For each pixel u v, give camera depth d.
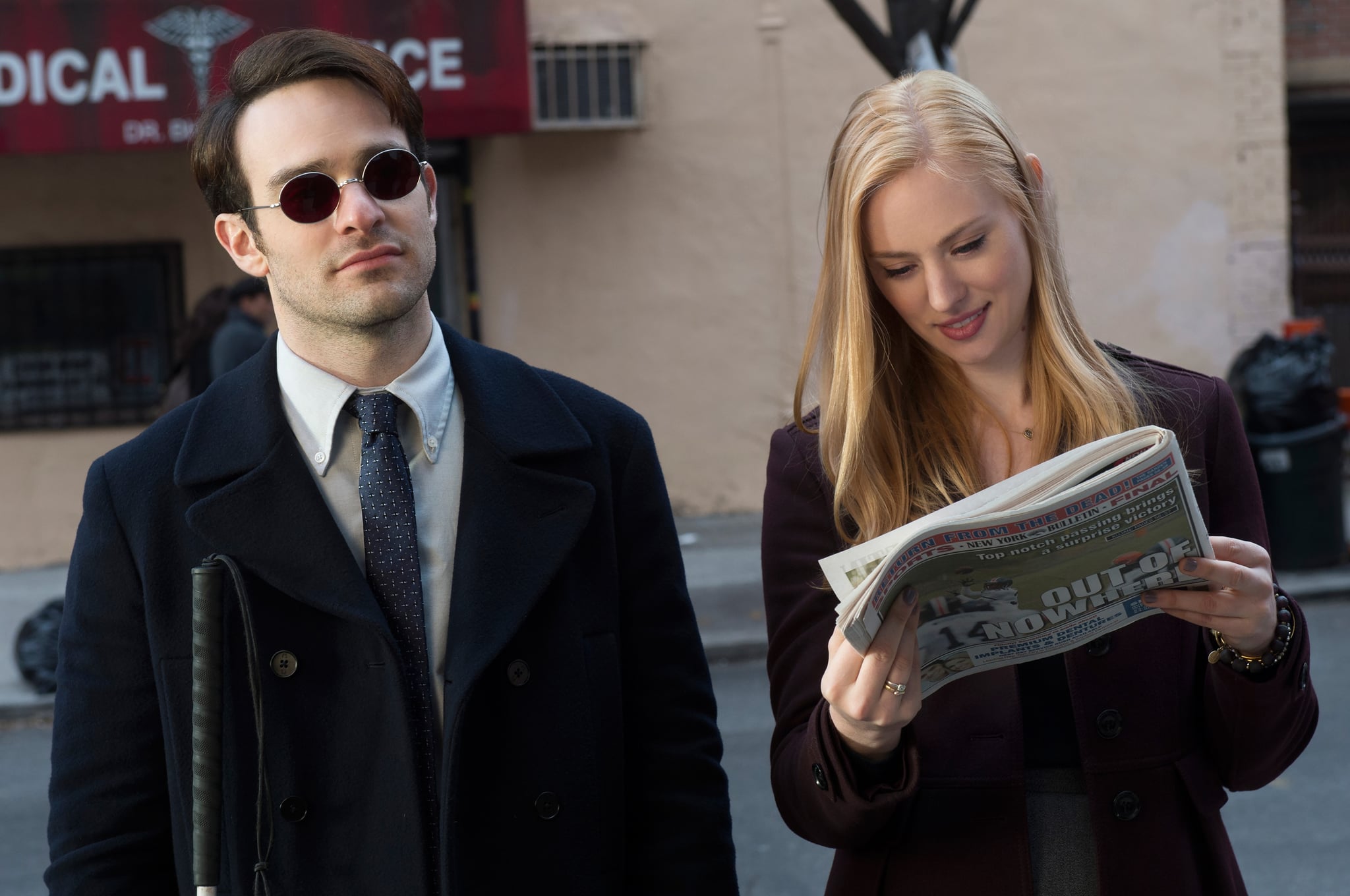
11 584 11.45
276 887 2.14
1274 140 12.60
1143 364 2.44
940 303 2.21
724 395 12.62
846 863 2.34
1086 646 2.22
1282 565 9.91
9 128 10.70
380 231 2.21
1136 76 12.54
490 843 2.19
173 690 2.19
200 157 2.30
